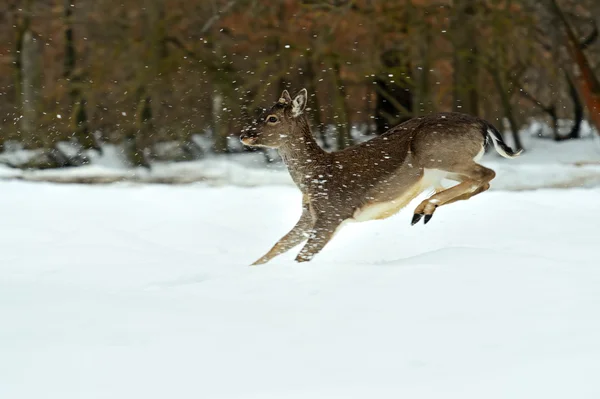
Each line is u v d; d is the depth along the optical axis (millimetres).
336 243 41719
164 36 108375
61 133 109938
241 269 31172
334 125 108312
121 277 30719
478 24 104938
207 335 21688
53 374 18703
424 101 105562
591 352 19219
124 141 107375
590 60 129250
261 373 18609
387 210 38062
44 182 83562
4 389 17797
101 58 108562
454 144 37406
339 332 21766
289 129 37719
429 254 31297
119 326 22656
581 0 115438
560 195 62312
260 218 50469
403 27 104438
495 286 26094
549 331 21188
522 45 111312
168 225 44844
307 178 37781
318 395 17094
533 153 115438
